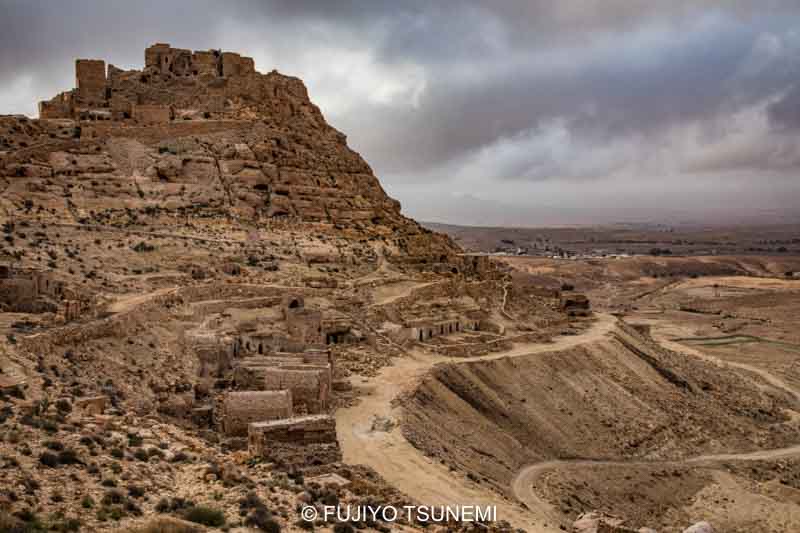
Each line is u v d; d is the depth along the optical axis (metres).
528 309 174.38
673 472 108.56
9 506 38.41
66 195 146.88
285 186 173.25
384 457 73.19
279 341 100.81
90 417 55.97
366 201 188.12
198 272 123.12
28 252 111.44
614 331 161.00
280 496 47.72
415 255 171.12
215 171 169.00
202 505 43.06
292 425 60.31
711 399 144.50
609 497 94.50
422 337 130.12
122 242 131.62
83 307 84.31
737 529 96.25
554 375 125.62
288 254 148.38
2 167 146.25
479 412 104.00
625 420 120.69
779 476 115.06
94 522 38.91
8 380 59.38
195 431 66.81
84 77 185.62
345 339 119.38
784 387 171.50
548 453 102.44
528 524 62.72
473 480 74.69
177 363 83.00
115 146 167.50
